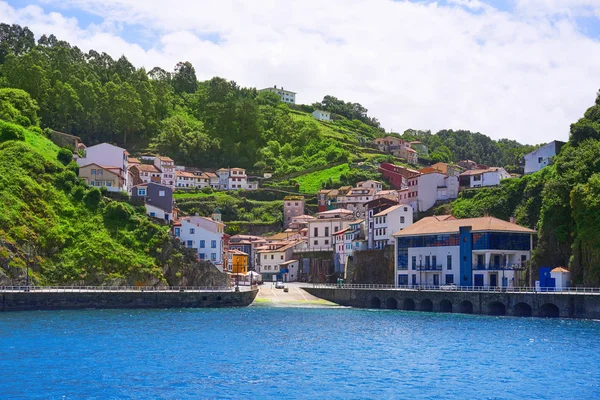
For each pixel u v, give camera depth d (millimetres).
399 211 192375
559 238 146500
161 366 75688
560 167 156125
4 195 150125
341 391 65500
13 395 61969
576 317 125562
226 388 66062
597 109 180875
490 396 64250
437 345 93188
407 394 64688
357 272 190750
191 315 130000
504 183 198250
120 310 137125
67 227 155625
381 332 107500
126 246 158250
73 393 63094
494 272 150125
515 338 99688
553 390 66625
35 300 133625
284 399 62344
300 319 126688
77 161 195375
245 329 109250
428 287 155250
